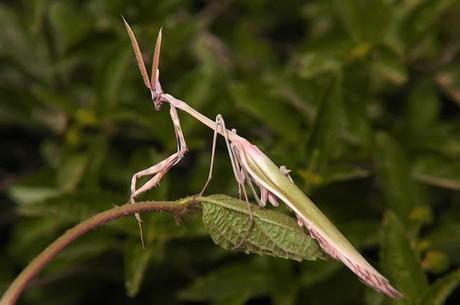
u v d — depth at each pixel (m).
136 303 0.57
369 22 0.52
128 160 0.57
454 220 0.54
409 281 0.46
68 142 0.54
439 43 0.58
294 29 0.66
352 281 0.51
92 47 0.56
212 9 0.62
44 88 0.58
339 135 0.51
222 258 0.54
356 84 0.53
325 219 0.41
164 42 0.55
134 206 0.40
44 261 0.39
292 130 0.52
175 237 0.49
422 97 0.57
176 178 0.54
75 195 0.48
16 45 0.58
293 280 0.50
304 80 0.53
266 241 0.40
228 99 0.54
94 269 0.55
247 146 0.42
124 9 0.56
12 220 0.60
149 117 0.53
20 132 0.62
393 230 0.46
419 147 0.54
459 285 0.55
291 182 0.42
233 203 0.41
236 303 0.49
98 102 0.53
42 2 0.56
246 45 0.59
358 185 0.53
